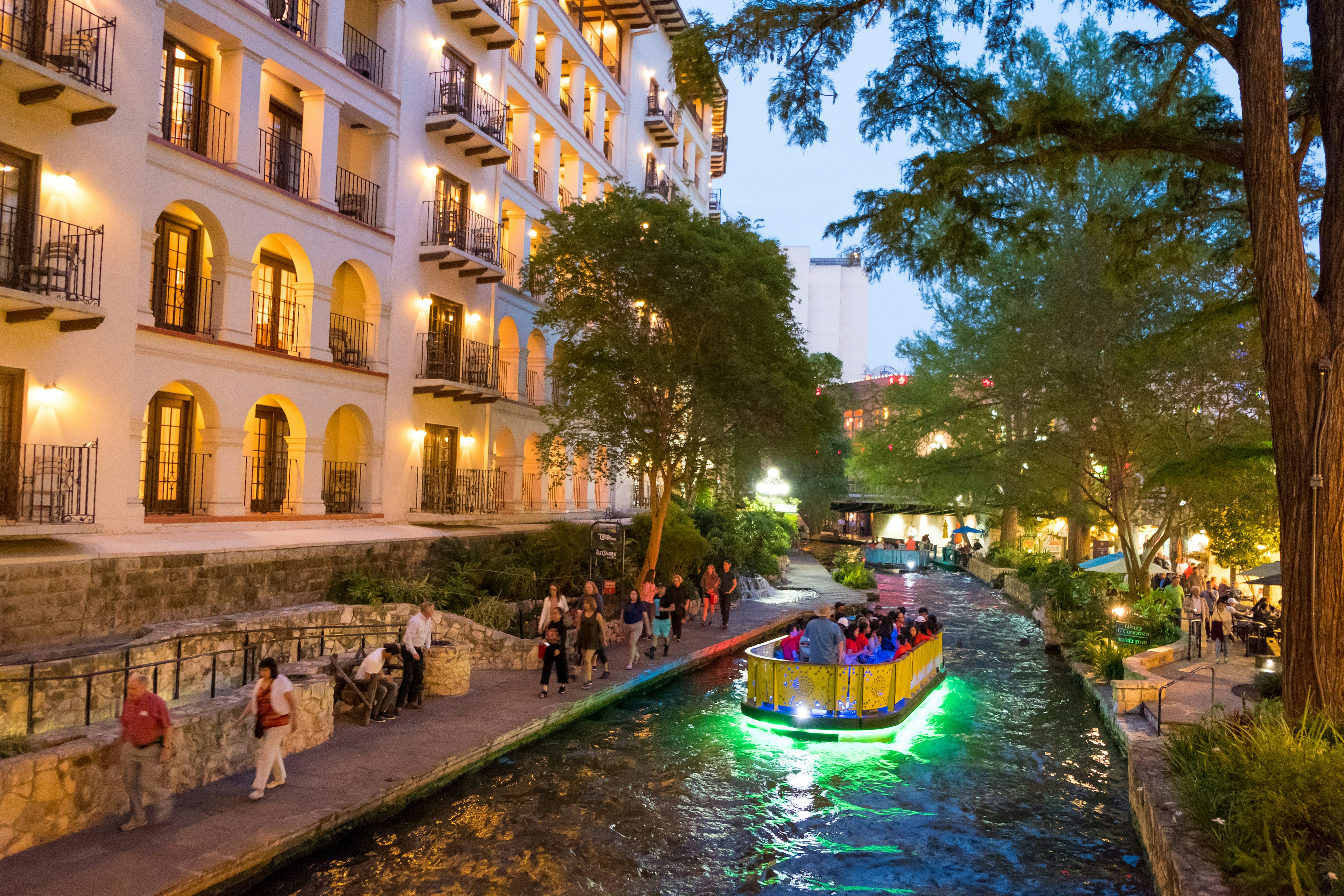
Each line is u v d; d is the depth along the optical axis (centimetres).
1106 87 1970
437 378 2073
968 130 1271
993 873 865
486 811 973
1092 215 1390
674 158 4022
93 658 1020
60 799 754
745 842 922
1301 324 909
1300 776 716
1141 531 3189
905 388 3384
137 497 1352
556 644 1382
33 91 1167
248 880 745
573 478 3027
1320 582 883
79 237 1204
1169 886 735
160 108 1491
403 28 2025
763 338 1861
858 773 1166
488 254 2225
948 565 4944
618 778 1104
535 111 2630
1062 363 2189
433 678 1353
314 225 1758
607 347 1928
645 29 3450
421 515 2041
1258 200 938
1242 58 953
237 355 1570
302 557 1519
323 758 1023
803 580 3575
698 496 3228
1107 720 1419
